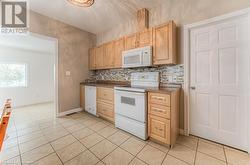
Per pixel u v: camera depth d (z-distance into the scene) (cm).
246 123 176
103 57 351
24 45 424
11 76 465
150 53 234
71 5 259
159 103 195
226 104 193
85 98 365
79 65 381
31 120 309
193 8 214
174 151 180
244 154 172
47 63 550
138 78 291
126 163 157
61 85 341
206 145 195
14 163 156
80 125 277
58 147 191
